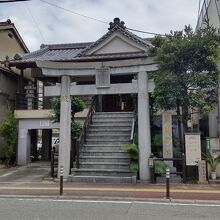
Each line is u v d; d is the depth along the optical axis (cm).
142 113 1459
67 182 1441
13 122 2069
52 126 2125
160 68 1430
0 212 882
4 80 2320
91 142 1683
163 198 1075
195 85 1413
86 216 834
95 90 1516
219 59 1475
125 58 2138
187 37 1458
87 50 2309
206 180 1385
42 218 812
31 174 1734
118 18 2322
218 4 1698
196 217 827
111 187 1301
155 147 1628
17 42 2722
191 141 1416
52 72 1530
